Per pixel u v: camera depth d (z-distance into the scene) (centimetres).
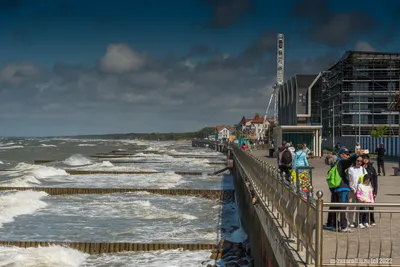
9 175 4969
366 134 8319
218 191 3369
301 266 726
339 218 1037
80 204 2886
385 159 4459
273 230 1066
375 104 8362
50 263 1628
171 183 4066
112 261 1700
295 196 895
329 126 9219
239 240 1989
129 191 3456
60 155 10431
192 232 2136
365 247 856
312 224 729
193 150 14350
